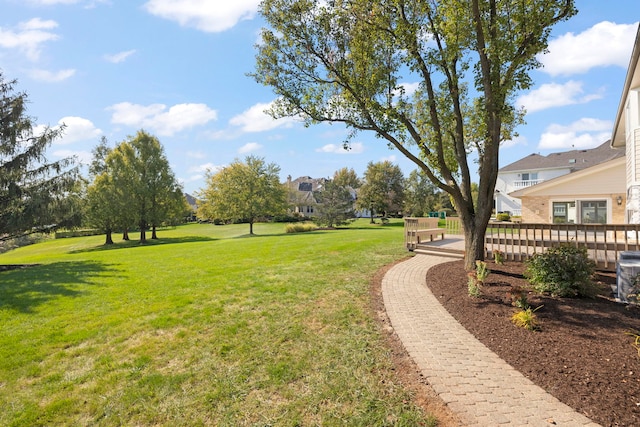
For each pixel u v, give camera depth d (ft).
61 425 9.29
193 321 16.93
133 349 13.91
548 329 14.14
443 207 164.55
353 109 26.55
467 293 20.16
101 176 93.40
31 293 23.47
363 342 13.92
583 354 11.79
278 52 26.45
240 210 103.45
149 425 9.17
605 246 24.94
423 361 12.13
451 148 31.17
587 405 9.11
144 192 96.53
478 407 9.30
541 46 21.49
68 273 31.07
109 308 19.60
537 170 101.35
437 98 26.84
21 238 55.52
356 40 24.91
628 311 15.81
